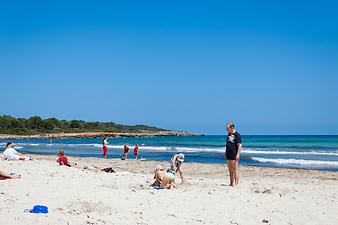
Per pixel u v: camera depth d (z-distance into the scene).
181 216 7.93
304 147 61.19
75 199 9.12
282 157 38.19
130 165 25.66
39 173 13.90
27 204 8.43
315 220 7.96
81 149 56.84
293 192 11.45
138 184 12.53
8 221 6.81
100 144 79.19
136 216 7.68
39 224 6.68
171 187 11.93
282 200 9.91
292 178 18.89
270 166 27.92
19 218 7.03
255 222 7.69
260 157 38.09
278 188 11.81
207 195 10.39
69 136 147.88
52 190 10.41
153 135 184.38
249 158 35.78
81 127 172.00
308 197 10.54
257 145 69.94
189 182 13.66
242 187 12.28
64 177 13.18
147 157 37.94
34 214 7.35
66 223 6.82
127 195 10.00
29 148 61.12
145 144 78.31
